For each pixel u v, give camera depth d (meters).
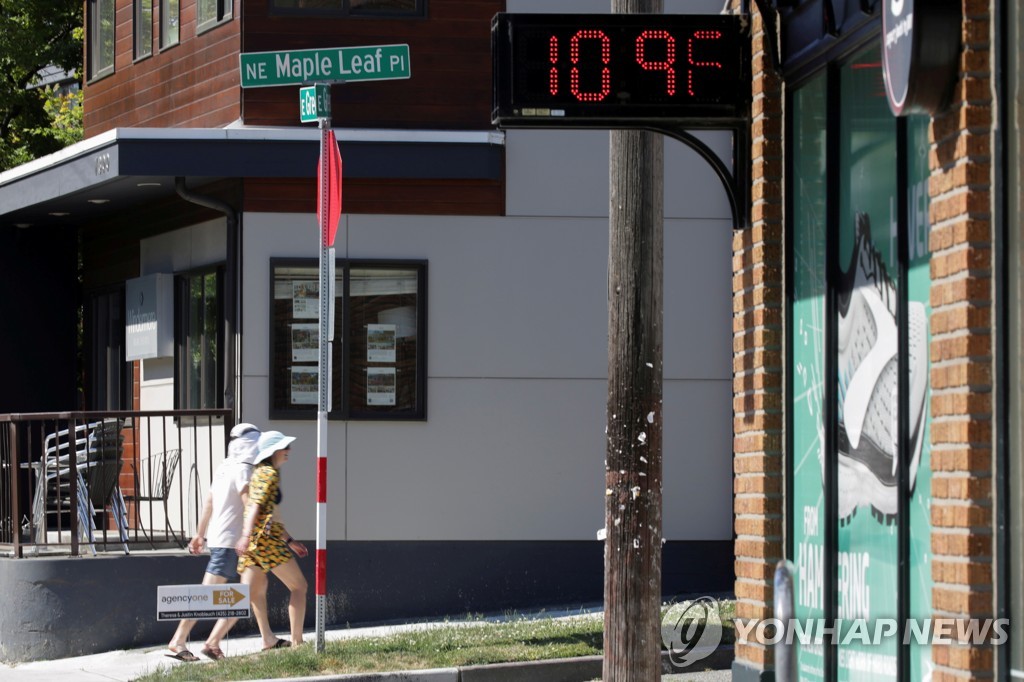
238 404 54.31
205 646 46.09
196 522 56.81
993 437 24.08
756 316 34.47
